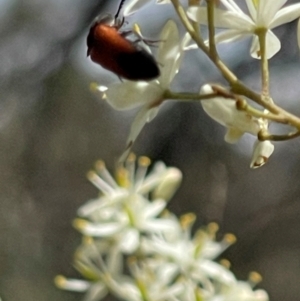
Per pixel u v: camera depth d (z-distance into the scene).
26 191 0.46
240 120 0.20
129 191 0.24
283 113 0.19
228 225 0.42
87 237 0.24
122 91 0.20
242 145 0.40
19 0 0.41
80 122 0.44
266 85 0.19
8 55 0.41
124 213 0.24
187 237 0.24
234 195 0.42
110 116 0.45
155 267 0.24
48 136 0.44
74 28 0.40
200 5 0.19
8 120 0.43
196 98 0.19
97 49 0.19
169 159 0.39
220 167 0.39
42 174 0.46
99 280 0.24
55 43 0.40
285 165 0.44
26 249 0.45
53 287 0.44
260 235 0.42
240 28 0.20
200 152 0.39
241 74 0.37
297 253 0.43
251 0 0.20
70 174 0.47
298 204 0.43
